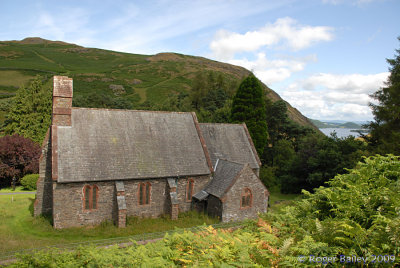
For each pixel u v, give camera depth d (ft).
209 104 286.46
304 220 35.40
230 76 584.81
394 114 126.93
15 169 146.72
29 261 40.83
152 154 100.01
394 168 38.83
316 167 142.92
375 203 31.73
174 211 95.40
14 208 102.47
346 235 27.96
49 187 94.94
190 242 35.01
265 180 154.71
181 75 533.55
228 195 94.94
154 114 110.83
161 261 30.55
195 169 103.65
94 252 38.42
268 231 35.70
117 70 523.70
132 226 87.51
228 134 127.54
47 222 86.94
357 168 48.78
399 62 132.26
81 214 86.28
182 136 110.63
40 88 185.88
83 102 278.46
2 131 199.11
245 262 27.17
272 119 219.61
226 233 38.47
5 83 350.84
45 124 180.86
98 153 91.40
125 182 92.07
